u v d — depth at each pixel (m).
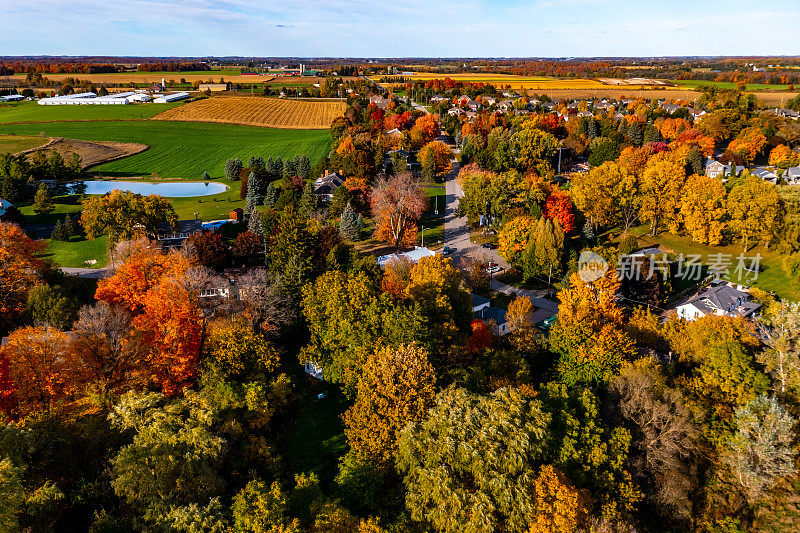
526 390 48.44
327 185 135.75
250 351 52.16
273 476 41.94
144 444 37.03
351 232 109.56
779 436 46.84
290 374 58.59
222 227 117.88
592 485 43.72
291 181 140.00
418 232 116.38
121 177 168.12
